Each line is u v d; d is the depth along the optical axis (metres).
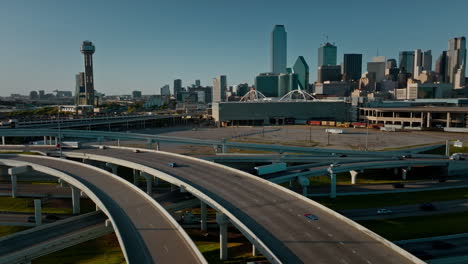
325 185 110.88
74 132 168.75
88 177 89.69
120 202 70.75
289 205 61.16
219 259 62.31
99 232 66.44
